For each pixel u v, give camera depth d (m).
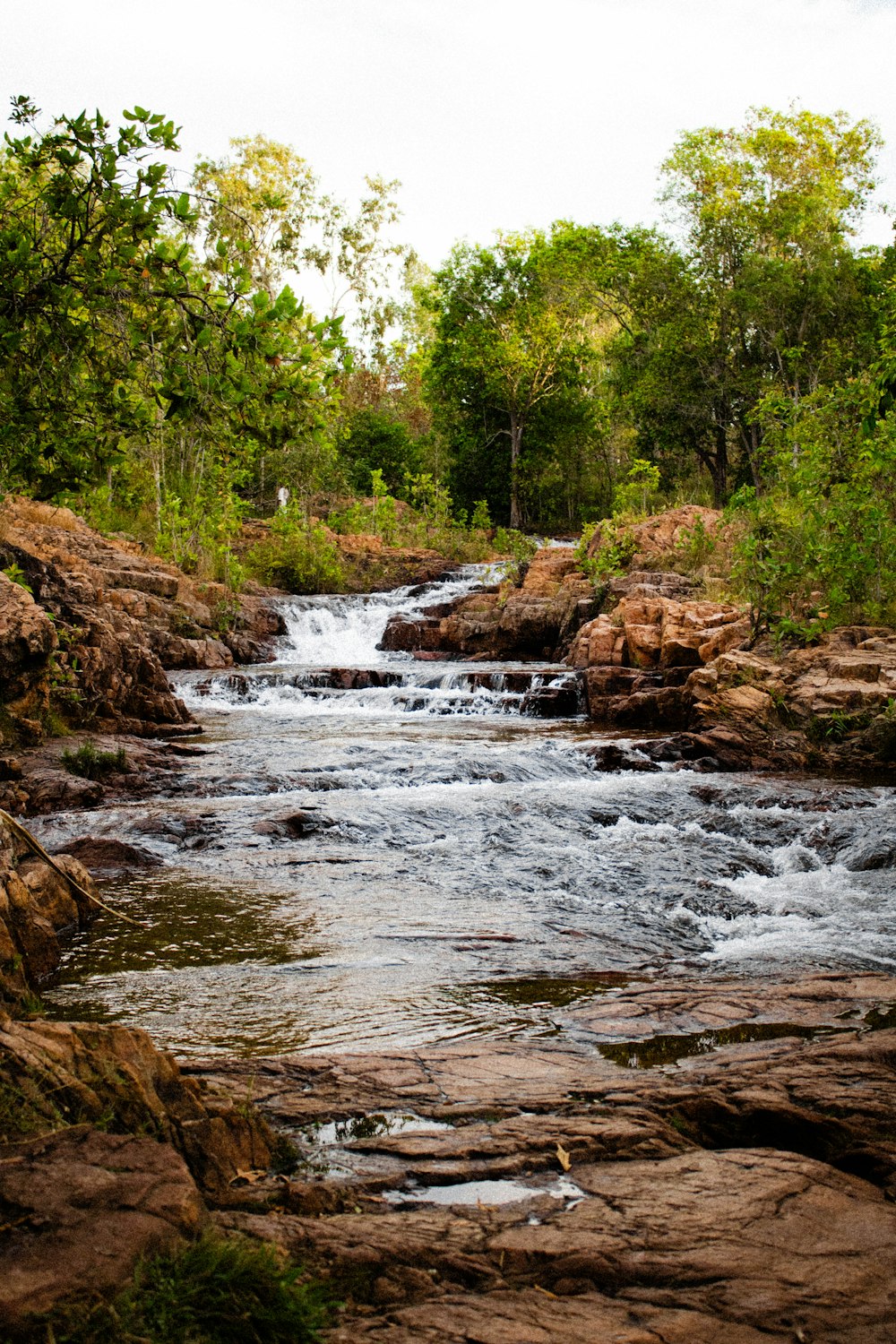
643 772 13.88
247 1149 3.23
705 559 25.03
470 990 6.10
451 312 49.72
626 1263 2.62
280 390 5.67
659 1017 5.58
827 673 16.09
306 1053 4.96
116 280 5.38
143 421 6.09
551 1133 3.54
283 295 5.57
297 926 7.38
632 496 34.47
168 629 22.98
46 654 13.37
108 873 8.70
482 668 22.42
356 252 51.50
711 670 16.77
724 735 14.64
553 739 15.39
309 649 26.12
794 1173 3.20
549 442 49.91
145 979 6.21
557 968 6.62
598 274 45.03
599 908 8.12
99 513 29.09
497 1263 2.63
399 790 11.95
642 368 44.25
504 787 12.30
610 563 26.25
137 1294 2.19
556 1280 2.57
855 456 19.09
